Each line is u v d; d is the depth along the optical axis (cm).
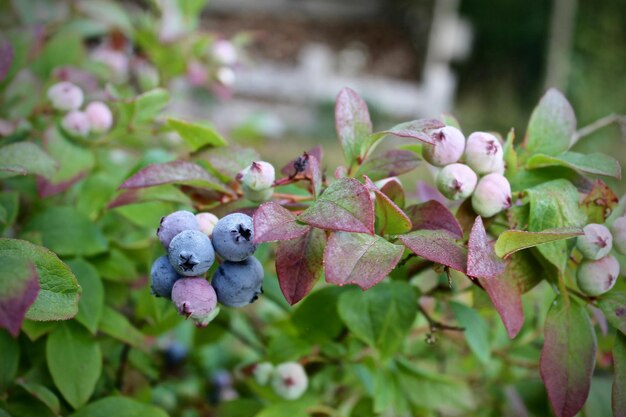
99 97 35
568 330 25
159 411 29
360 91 189
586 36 169
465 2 195
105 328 30
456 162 26
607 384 35
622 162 160
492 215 26
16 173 25
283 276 24
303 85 188
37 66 39
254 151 29
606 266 25
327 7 256
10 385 28
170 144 43
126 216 32
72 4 46
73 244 30
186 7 45
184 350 42
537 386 38
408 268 31
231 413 34
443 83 192
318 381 35
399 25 250
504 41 190
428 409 34
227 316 37
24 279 21
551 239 23
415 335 36
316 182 24
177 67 44
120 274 31
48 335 29
